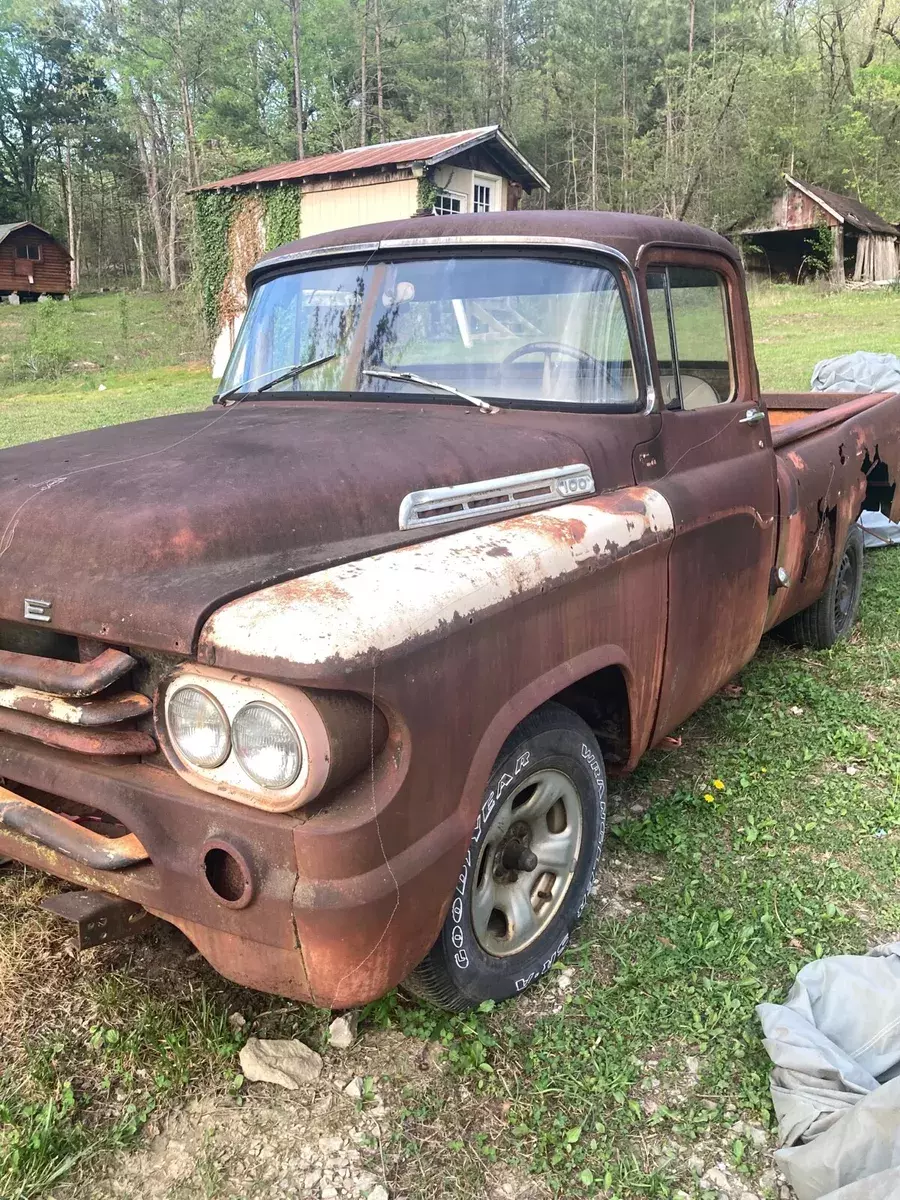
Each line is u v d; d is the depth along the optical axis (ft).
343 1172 7.19
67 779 7.00
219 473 7.63
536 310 10.19
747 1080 7.93
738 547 11.69
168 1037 8.20
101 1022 8.46
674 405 10.94
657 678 10.26
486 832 8.07
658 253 10.59
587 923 9.95
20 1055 8.12
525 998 8.96
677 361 11.01
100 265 211.61
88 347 96.99
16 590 6.97
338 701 6.15
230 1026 8.48
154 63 154.61
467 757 7.25
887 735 13.97
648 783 12.80
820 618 16.55
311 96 155.43
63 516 7.20
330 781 6.17
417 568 7.09
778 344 71.56
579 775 9.27
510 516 8.63
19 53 204.23
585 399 10.01
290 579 6.65
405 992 8.84
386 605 6.49
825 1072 7.54
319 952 6.42
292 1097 7.83
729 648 12.05
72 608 6.66
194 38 152.87
